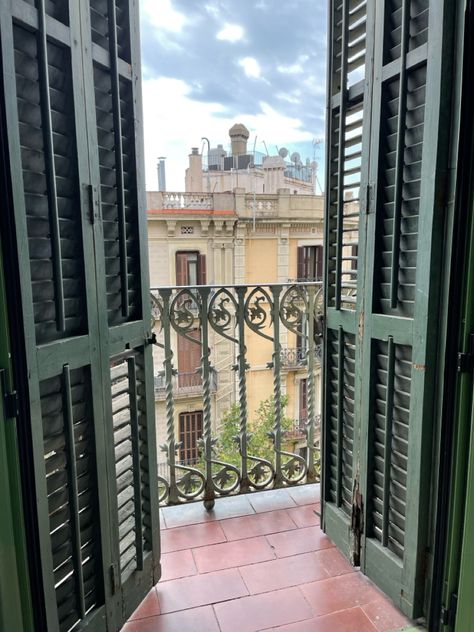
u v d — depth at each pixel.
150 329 1.39
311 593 1.47
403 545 1.33
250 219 8.39
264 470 2.09
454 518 1.14
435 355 1.16
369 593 1.46
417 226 1.18
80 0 1.01
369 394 1.41
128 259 1.28
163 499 1.93
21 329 0.88
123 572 1.32
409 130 1.19
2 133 0.82
